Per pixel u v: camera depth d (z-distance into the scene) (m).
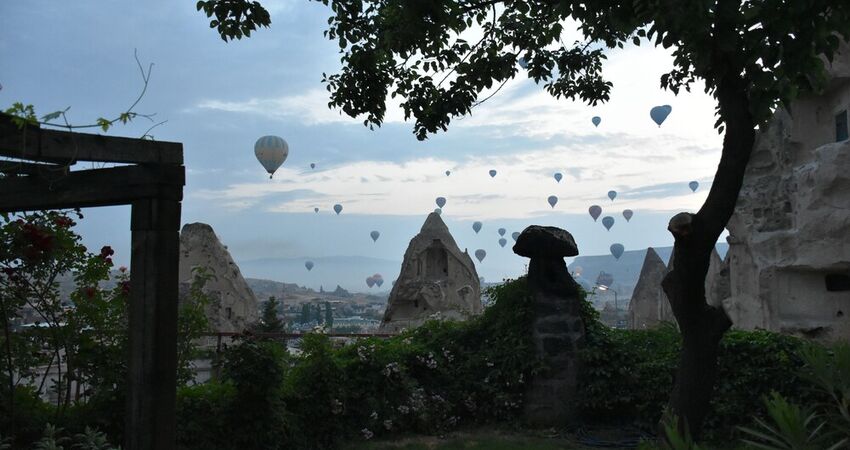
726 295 14.55
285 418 8.21
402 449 8.71
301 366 8.98
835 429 4.67
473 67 9.98
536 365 10.01
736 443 8.55
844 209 10.92
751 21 5.50
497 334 10.42
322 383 8.86
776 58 5.50
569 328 10.22
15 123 4.07
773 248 12.25
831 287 11.86
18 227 6.60
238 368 7.86
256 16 8.66
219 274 16.44
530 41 10.24
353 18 9.83
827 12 5.65
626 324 20.78
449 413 9.91
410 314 21.50
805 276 12.05
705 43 5.39
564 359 10.10
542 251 10.55
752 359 8.76
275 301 22.98
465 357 10.41
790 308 12.12
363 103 10.15
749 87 5.84
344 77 10.10
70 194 4.88
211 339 12.84
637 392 9.74
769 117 5.68
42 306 6.80
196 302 7.94
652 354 10.05
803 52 5.49
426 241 21.98
